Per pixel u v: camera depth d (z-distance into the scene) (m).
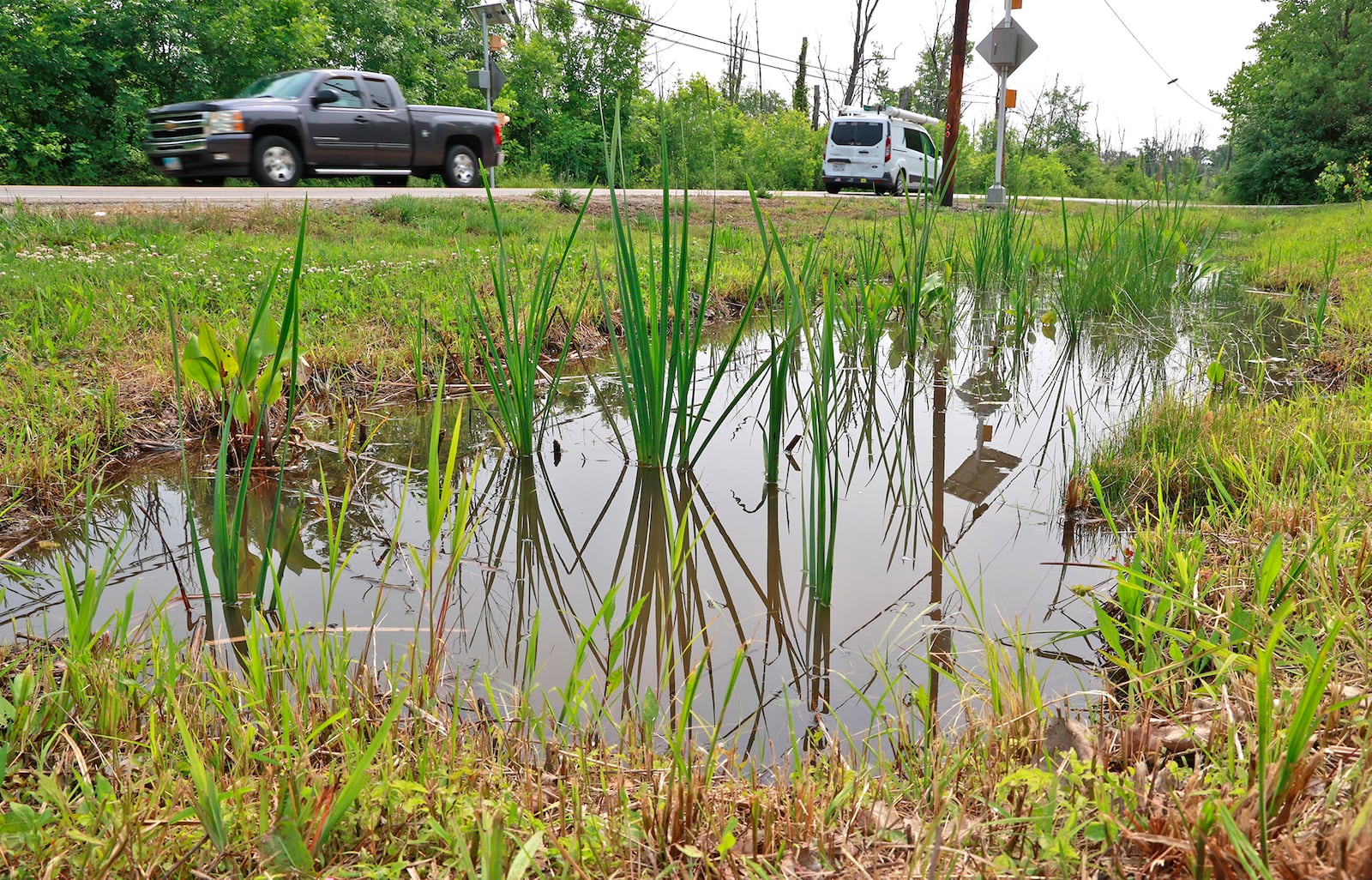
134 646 1.92
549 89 26.66
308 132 11.84
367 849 1.34
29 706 1.60
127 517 3.07
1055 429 4.28
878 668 1.98
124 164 17.97
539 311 4.98
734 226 10.90
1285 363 4.96
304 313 5.26
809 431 4.07
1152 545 2.43
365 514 3.19
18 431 3.26
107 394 3.63
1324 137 32.06
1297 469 2.83
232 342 4.12
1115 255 7.15
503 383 3.74
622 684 2.03
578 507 3.34
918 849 1.26
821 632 2.43
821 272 5.73
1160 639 2.01
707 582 2.79
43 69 17.11
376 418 4.21
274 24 20.69
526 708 1.71
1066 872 1.21
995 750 1.62
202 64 18.91
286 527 3.07
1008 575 2.70
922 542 3.00
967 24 15.30
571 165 26.62
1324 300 5.20
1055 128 50.72
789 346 3.34
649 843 1.39
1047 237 10.42
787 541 3.09
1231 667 1.65
